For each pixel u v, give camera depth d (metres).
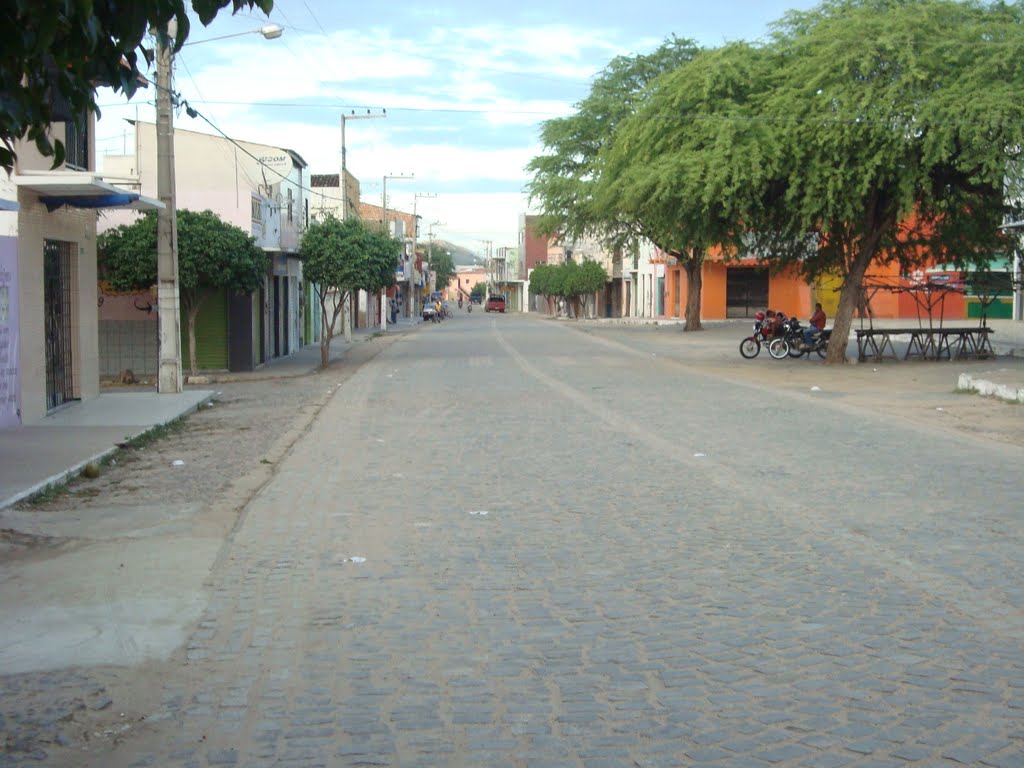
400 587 7.25
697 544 8.30
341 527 9.15
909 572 7.38
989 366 27.83
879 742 4.62
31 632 6.44
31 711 5.20
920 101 23.38
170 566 7.94
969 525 8.81
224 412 19.08
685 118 26.33
